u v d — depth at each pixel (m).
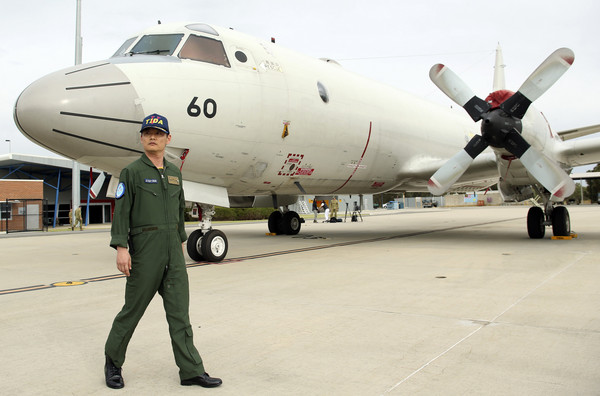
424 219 25.89
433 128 14.23
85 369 3.19
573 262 7.40
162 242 2.92
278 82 9.01
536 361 3.11
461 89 10.04
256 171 9.14
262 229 19.92
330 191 12.27
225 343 3.67
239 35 9.03
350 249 10.27
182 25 8.40
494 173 11.88
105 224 33.56
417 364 3.12
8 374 3.10
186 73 7.66
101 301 5.40
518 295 5.09
